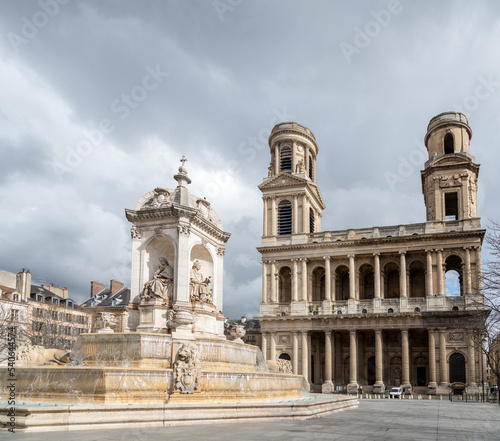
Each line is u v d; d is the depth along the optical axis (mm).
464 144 84562
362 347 84062
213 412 20531
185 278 28797
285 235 89250
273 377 28609
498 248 30828
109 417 17953
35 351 26109
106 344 24297
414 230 81375
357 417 26750
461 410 38625
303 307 84438
